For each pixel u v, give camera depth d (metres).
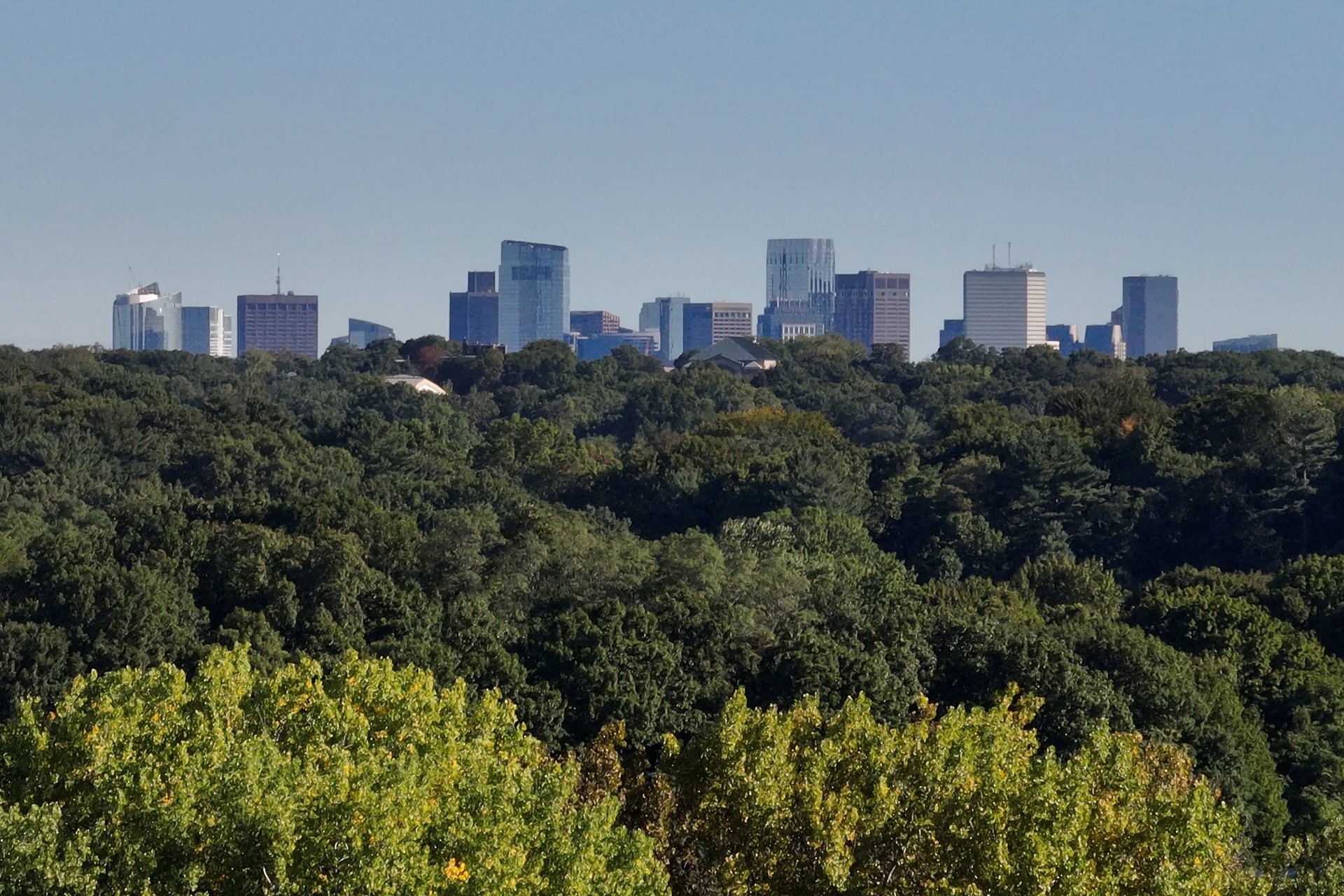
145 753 133.38
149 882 116.69
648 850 134.38
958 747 147.25
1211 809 134.75
